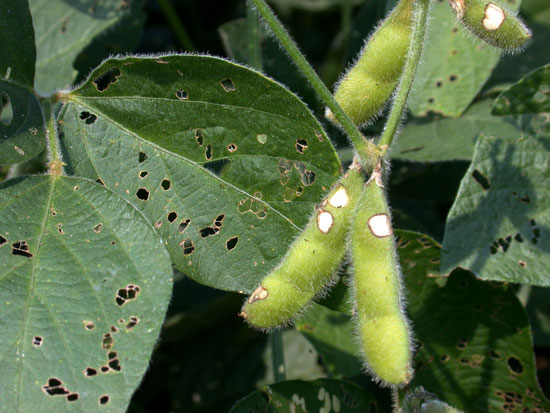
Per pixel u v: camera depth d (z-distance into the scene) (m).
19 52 0.25
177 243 0.24
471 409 0.29
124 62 0.24
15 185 0.24
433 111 0.33
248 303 0.24
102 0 0.35
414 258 0.28
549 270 0.26
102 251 0.23
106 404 0.21
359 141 0.23
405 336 0.22
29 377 0.21
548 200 0.27
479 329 0.29
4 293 0.22
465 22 0.25
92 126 0.25
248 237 0.25
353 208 0.23
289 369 0.33
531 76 0.27
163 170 0.25
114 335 0.22
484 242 0.26
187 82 0.24
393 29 0.25
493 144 0.27
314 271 0.23
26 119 0.25
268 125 0.24
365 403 0.28
